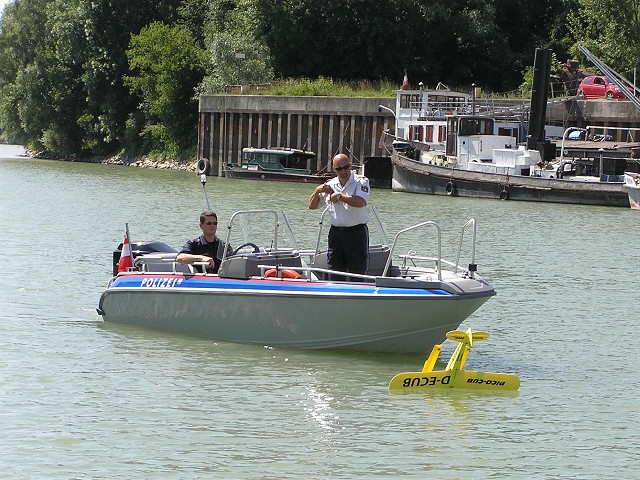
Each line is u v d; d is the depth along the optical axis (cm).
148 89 10719
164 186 7256
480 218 5197
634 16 8688
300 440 1569
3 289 2742
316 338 2038
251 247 2189
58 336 2189
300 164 8206
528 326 2442
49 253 3462
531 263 3538
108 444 1535
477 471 1465
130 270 2289
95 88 11738
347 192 1994
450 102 7425
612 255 3834
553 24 10781
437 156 7175
